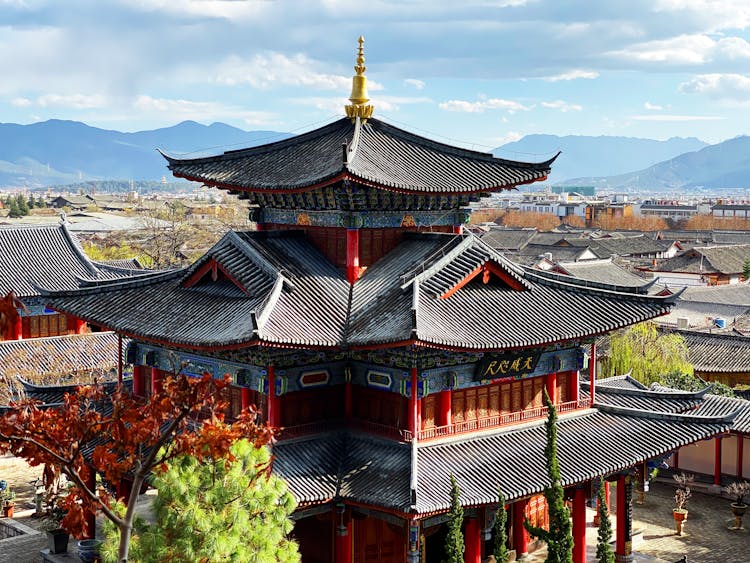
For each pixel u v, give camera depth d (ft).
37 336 320.91
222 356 149.28
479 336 139.64
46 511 187.01
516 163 166.30
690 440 159.63
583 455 150.82
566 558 111.96
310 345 136.56
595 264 530.68
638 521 209.56
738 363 325.83
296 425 145.38
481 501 132.67
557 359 159.02
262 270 152.87
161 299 160.35
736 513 206.08
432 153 167.32
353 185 151.84
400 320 140.05
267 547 104.53
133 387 168.66
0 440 86.99
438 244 157.17
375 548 152.15
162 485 103.96
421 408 143.02
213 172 167.94
